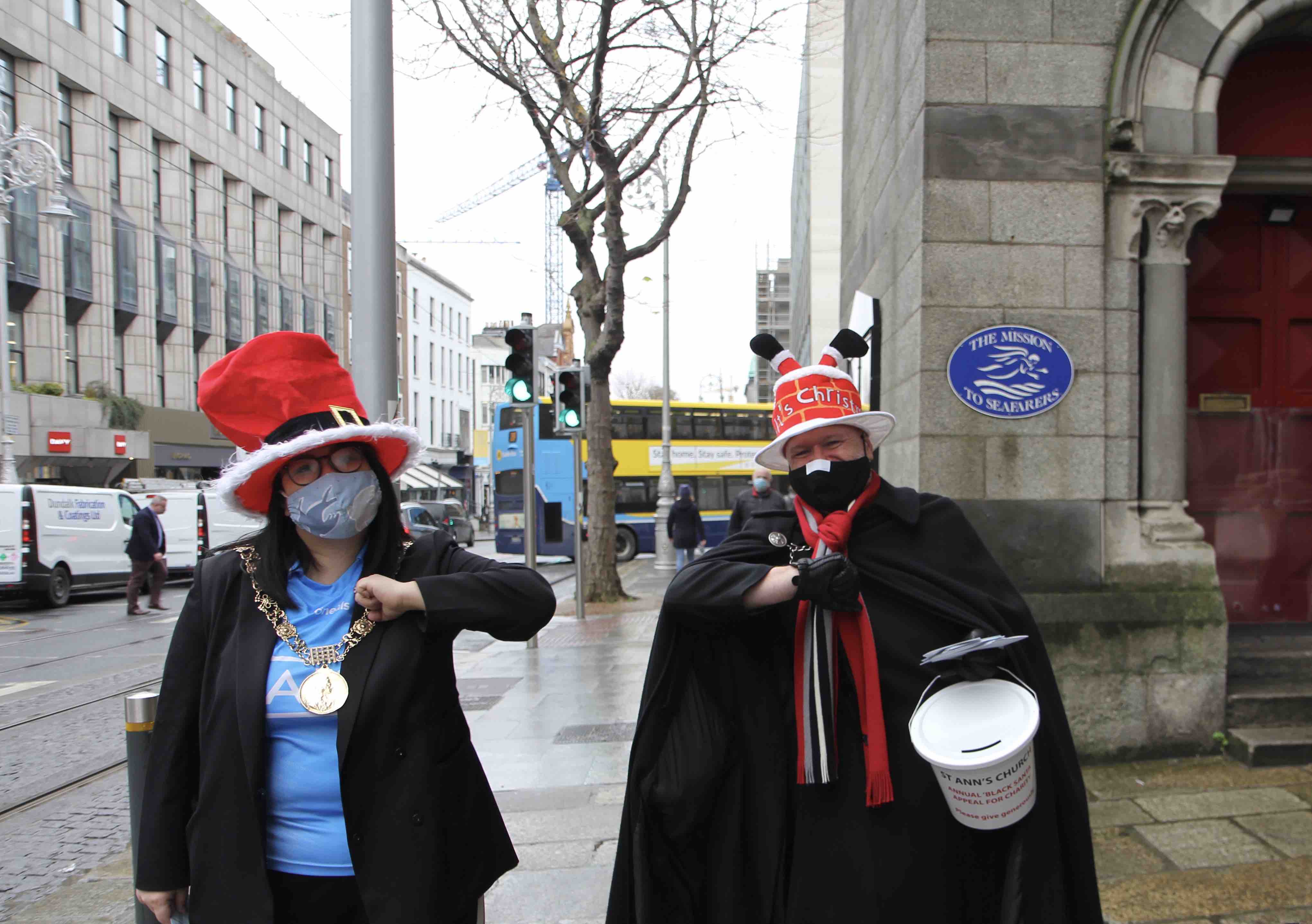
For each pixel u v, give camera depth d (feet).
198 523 66.80
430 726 6.24
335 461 6.43
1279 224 18.90
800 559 6.76
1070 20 16.65
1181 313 16.78
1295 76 18.52
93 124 89.76
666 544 67.62
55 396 79.36
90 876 13.42
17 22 79.36
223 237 114.21
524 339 34.94
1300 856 12.03
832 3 52.24
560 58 38.01
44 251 82.94
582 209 43.57
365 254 17.10
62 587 50.85
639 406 81.56
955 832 6.27
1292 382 18.89
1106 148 16.69
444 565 6.72
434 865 6.01
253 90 119.75
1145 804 13.98
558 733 20.35
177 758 6.17
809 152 107.45
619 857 7.14
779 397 7.22
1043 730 6.53
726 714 7.01
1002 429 16.49
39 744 21.61
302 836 6.02
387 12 17.34
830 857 6.27
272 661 6.14
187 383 105.50
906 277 18.37
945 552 6.82
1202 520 18.62
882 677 6.45
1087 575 16.39
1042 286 16.60
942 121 16.62
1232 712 16.05
